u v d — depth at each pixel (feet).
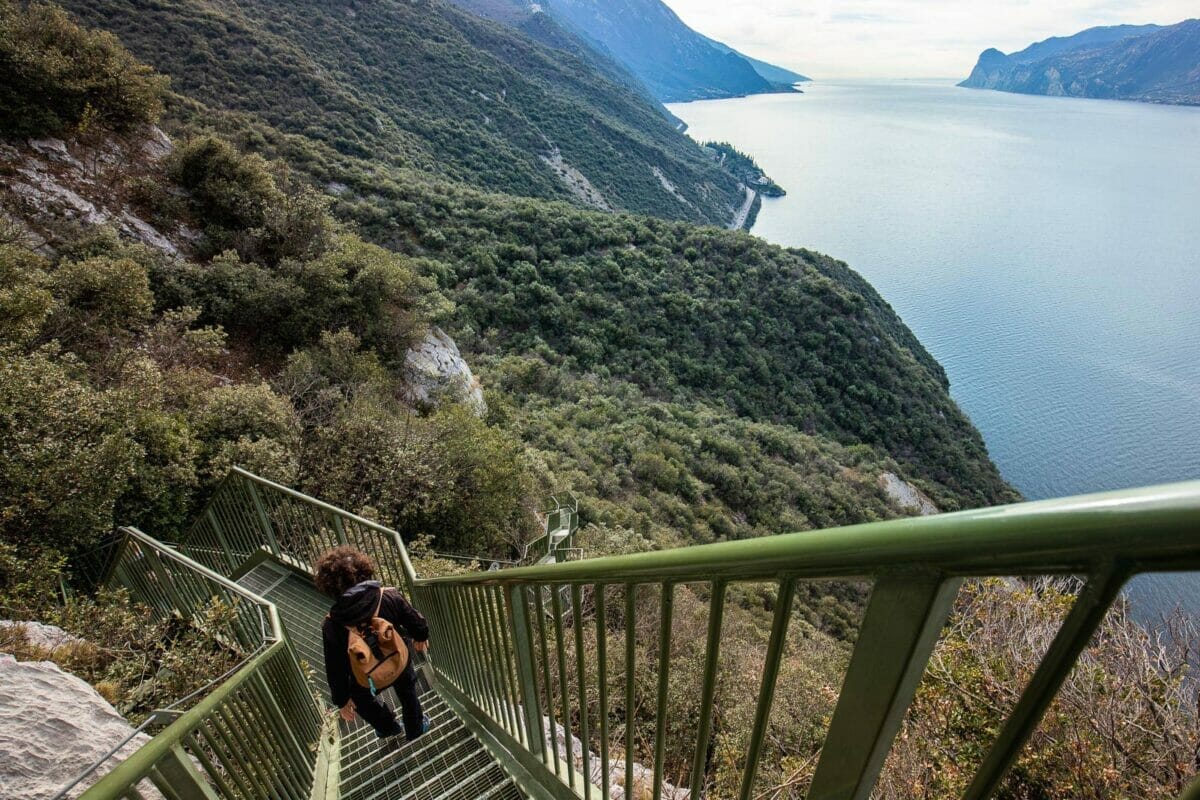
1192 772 7.86
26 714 8.08
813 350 176.65
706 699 3.50
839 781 2.60
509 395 97.04
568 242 165.58
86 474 21.20
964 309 428.15
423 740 10.67
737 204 517.96
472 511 34.78
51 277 32.48
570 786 6.58
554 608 5.65
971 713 10.51
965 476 168.45
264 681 8.06
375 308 50.37
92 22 152.76
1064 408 286.66
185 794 4.92
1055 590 11.16
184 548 25.40
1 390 21.36
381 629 8.71
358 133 181.88
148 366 29.32
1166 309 421.59
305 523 18.67
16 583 17.22
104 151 50.01
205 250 49.90
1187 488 1.12
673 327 161.79
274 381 39.70
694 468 102.94
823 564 2.38
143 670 12.39
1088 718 8.61
